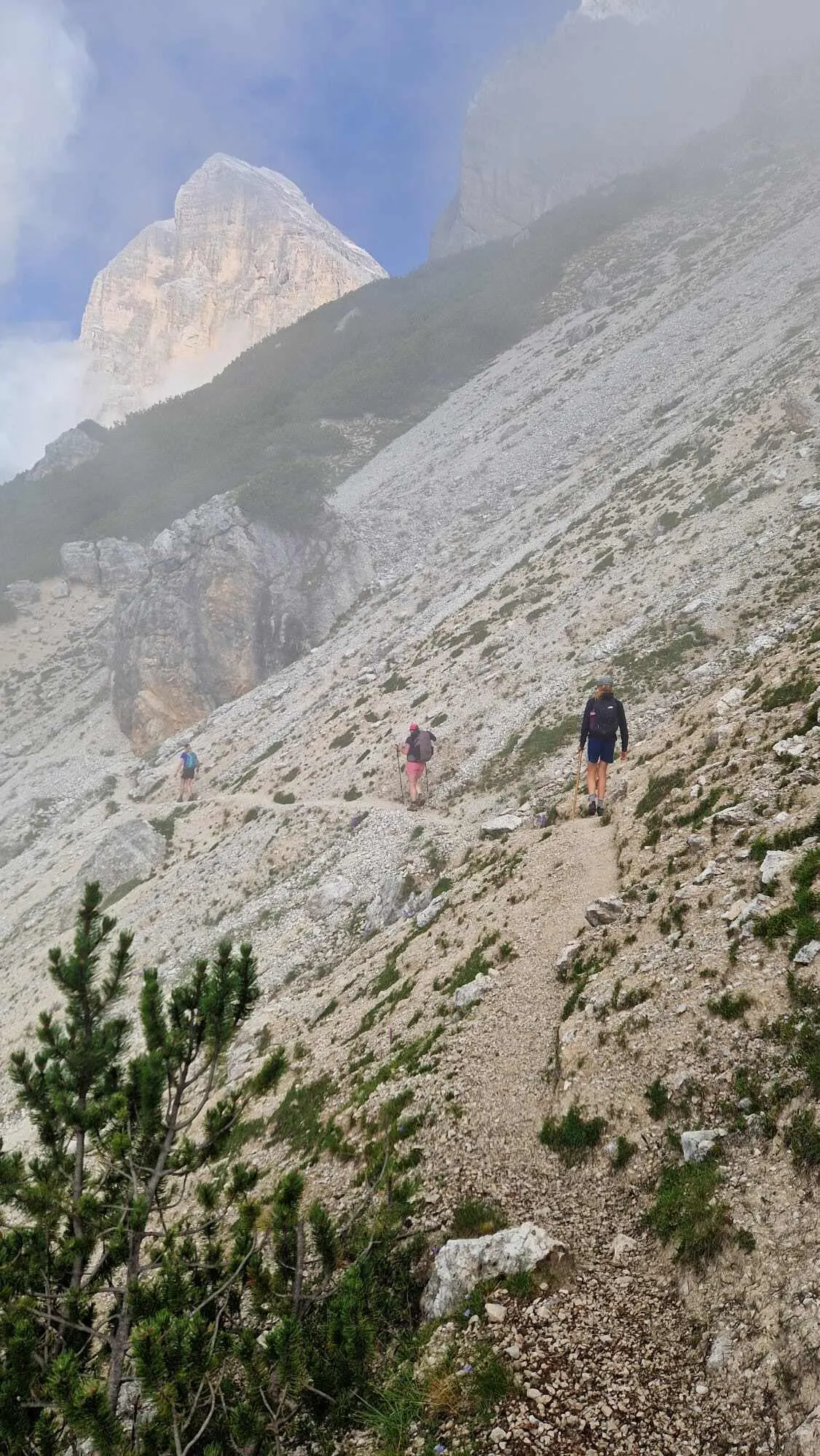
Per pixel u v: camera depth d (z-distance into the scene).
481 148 136.75
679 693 21.16
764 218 66.88
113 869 31.09
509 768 23.33
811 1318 4.63
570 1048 8.27
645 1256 5.93
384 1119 9.34
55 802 43.12
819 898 7.74
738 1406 4.54
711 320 52.91
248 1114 12.77
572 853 13.34
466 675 30.58
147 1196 5.75
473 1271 6.16
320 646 46.94
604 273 78.56
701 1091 6.83
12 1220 6.70
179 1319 4.93
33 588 67.12
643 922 9.79
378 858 22.08
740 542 26.52
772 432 31.66
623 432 46.38
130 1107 6.30
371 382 77.94
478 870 16.41
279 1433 5.15
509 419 60.41
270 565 48.81
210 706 46.72
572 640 28.14
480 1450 4.77
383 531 53.75
